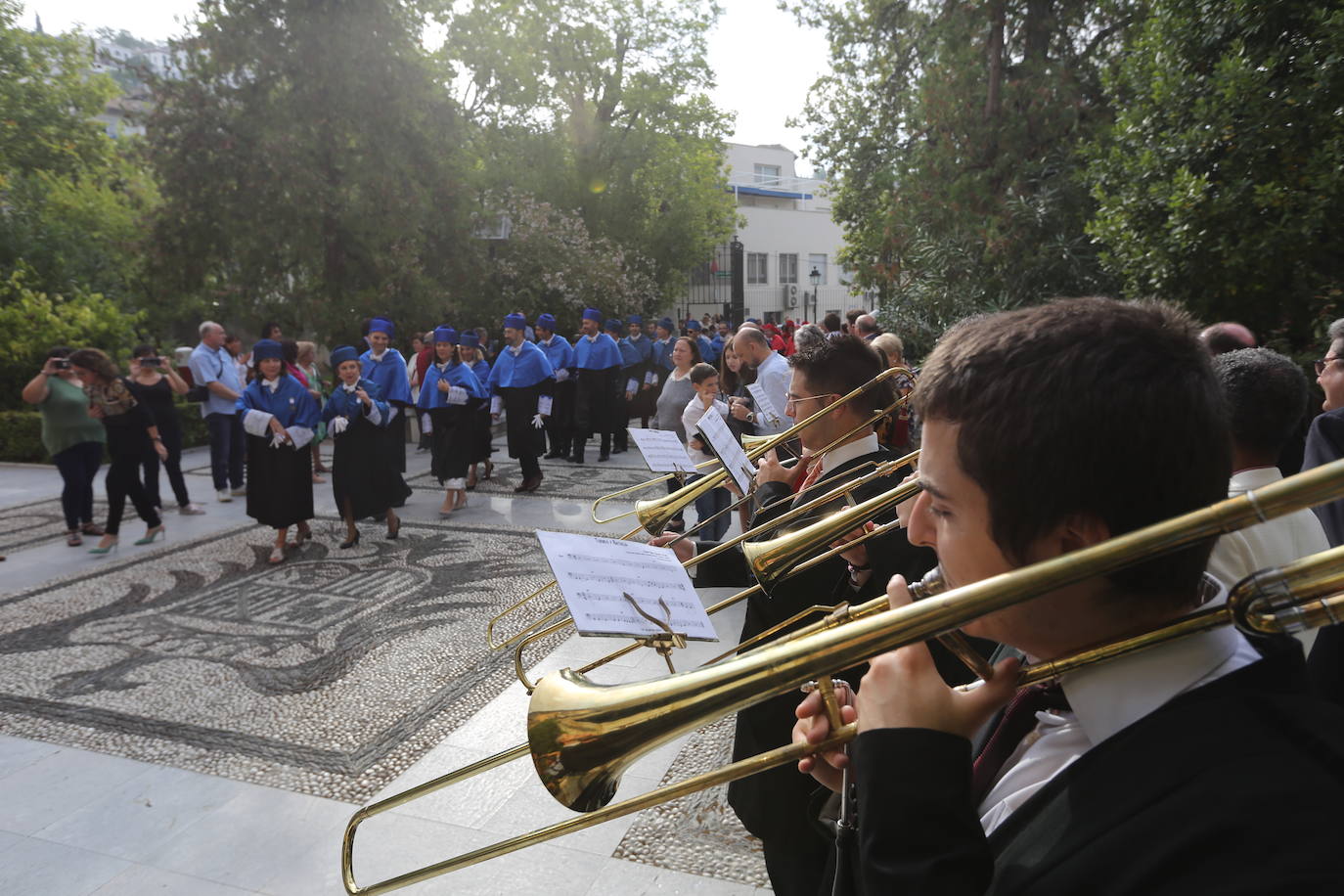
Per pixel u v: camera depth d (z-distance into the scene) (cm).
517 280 1823
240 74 1323
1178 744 58
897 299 1148
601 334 1095
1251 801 52
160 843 297
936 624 64
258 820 310
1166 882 52
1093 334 64
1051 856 60
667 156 2484
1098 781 61
